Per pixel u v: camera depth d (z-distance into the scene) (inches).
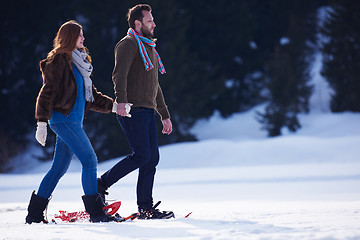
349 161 1269.7
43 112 189.8
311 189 690.2
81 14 1993.1
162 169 1376.7
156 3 1973.4
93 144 1911.9
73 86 197.8
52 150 1884.8
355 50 2080.5
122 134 1857.8
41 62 200.2
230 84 2365.9
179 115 1990.7
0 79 1968.5
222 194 648.4
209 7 2320.4
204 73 2212.1
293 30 2185.0
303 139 1454.2
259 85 2359.7
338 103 2162.9
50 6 2014.0
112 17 1952.5
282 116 2023.9
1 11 1988.2
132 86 227.5
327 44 2134.6
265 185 797.2
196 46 2349.9
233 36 2322.8
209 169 1197.7
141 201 230.1
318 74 2459.4
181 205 355.6
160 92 259.9
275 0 2504.9
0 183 1010.1
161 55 1978.3
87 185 201.3
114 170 221.3
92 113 1905.8
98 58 1903.3
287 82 2037.4
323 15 2694.4
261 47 2504.9
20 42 1955.0
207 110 2178.9
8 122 1940.2
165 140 1943.9
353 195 563.8
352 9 2105.1
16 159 1955.0
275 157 1360.7
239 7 2327.8
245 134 2159.2
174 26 1996.8
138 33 230.4
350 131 1947.6
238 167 1237.7
